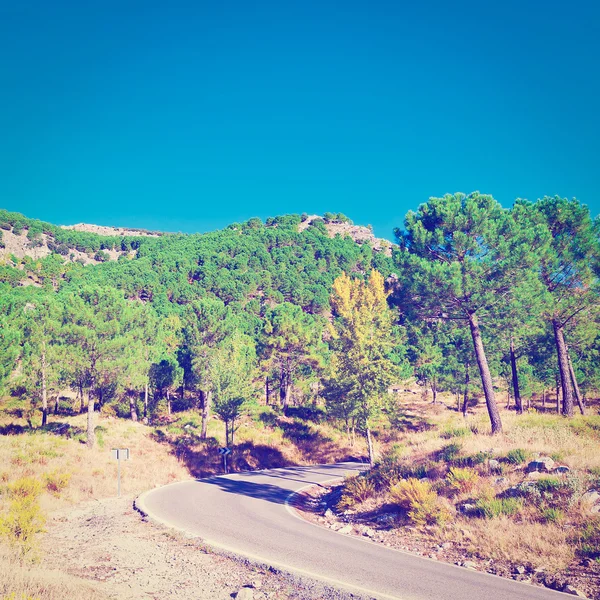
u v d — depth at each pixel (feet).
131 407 140.36
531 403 198.39
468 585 25.81
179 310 290.56
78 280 425.28
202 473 97.40
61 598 21.74
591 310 84.69
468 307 71.31
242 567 30.50
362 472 67.10
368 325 92.17
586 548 28.63
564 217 82.38
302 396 176.24
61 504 55.42
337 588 25.50
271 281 425.28
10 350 92.94
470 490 42.98
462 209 72.95
